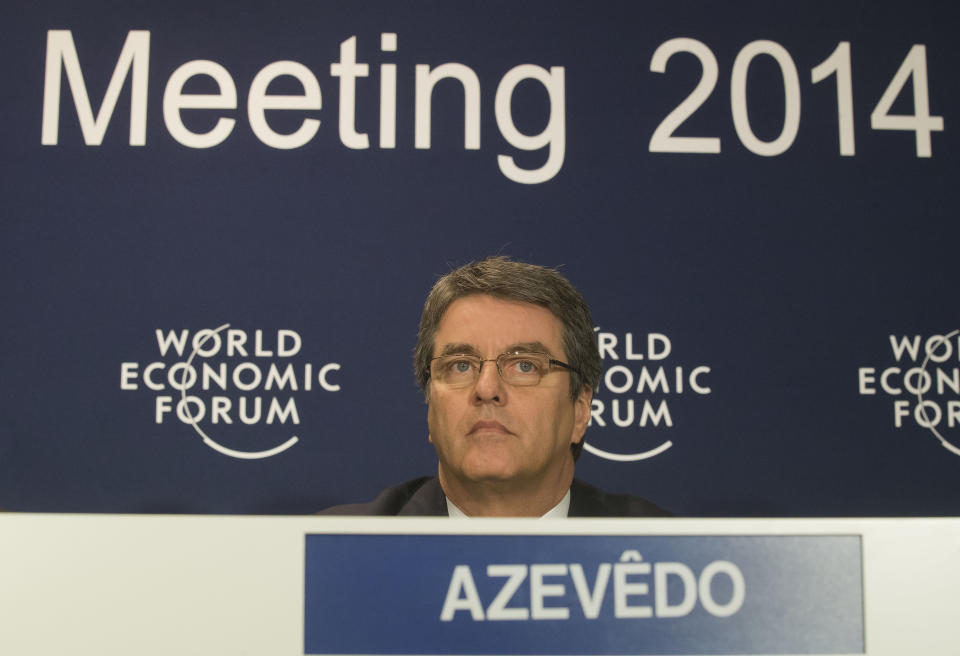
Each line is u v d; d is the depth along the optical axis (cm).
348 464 202
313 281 208
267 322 206
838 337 209
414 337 207
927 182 214
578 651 57
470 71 216
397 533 58
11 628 56
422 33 216
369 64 215
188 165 210
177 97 212
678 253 211
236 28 215
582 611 58
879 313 210
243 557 57
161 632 56
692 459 204
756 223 212
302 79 214
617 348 207
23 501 197
